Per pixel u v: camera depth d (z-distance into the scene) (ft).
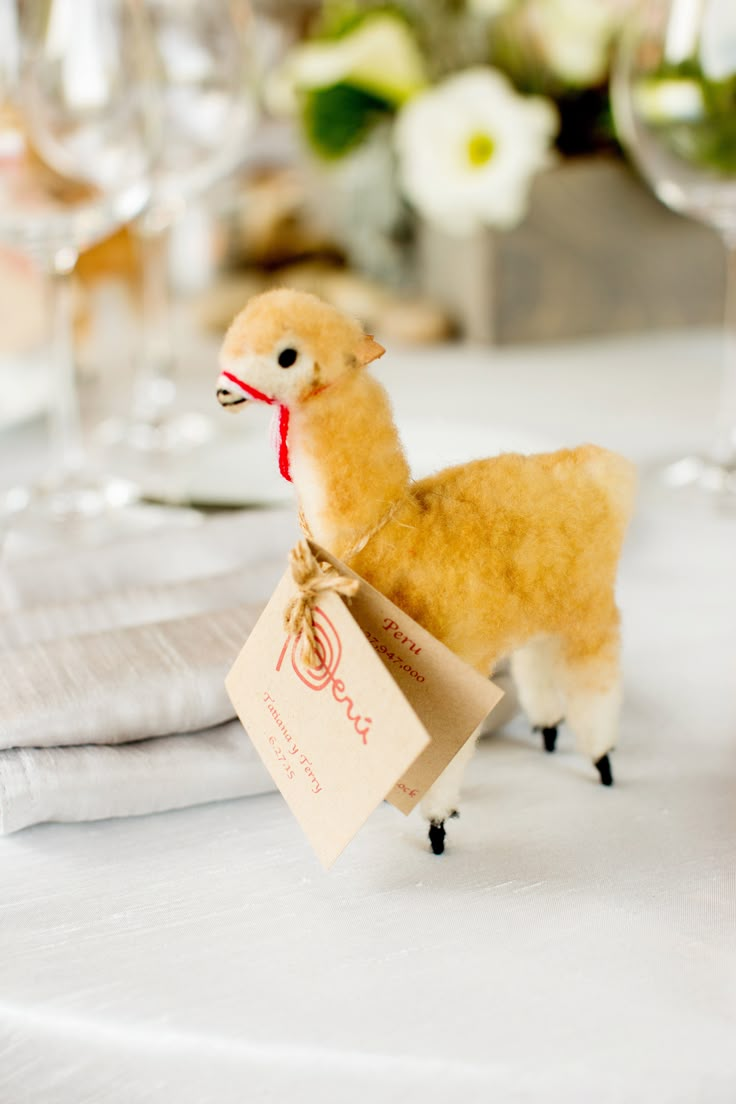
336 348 1.61
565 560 1.69
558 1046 1.49
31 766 1.73
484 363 3.64
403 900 1.65
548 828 1.74
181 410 3.43
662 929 1.60
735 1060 1.48
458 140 3.20
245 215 4.18
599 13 3.37
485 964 1.57
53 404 3.04
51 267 2.74
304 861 1.71
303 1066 1.49
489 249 3.59
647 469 2.73
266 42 4.51
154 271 3.49
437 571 1.65
